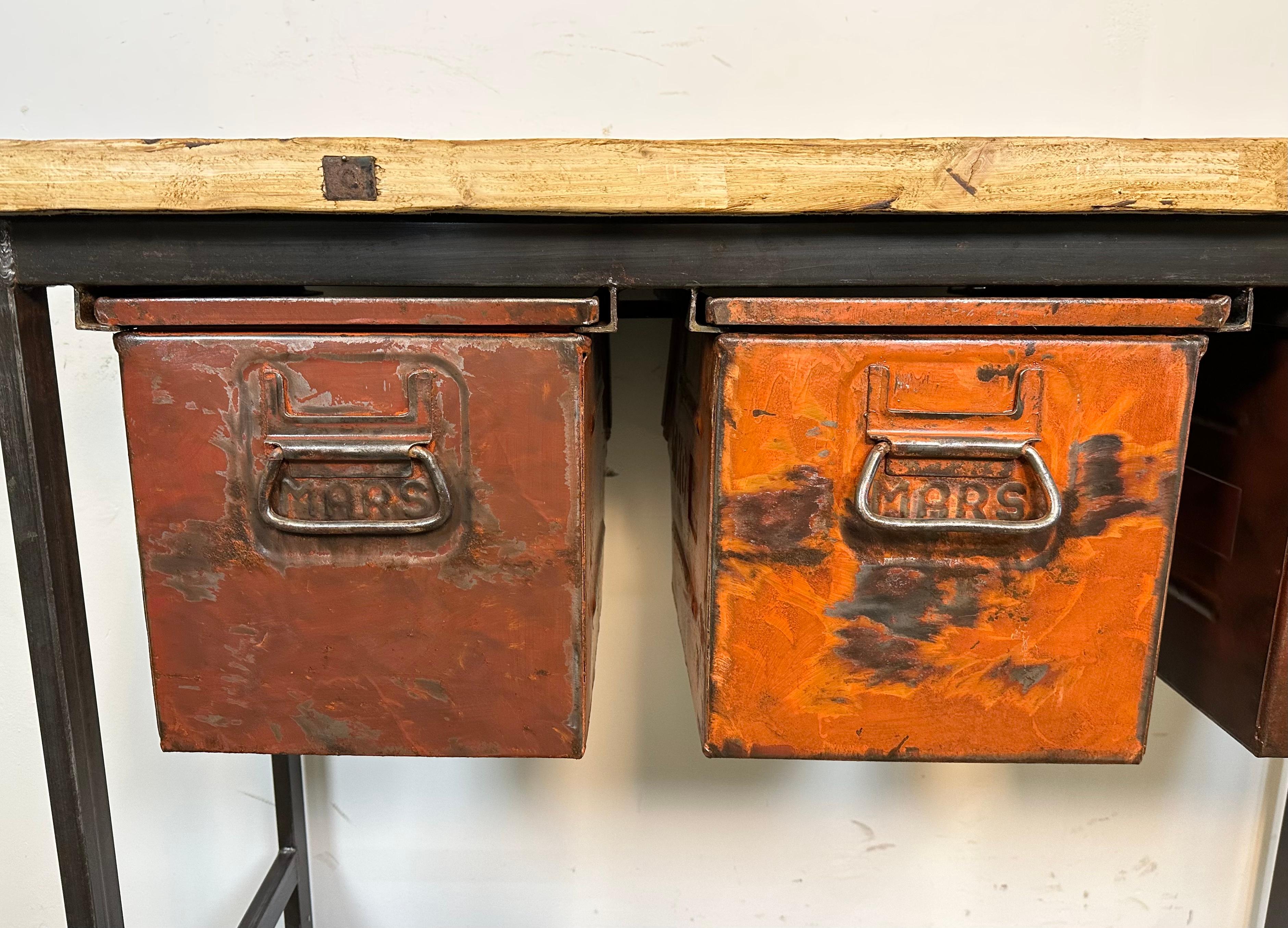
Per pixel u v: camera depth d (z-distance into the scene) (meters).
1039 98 0.83
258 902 0.86
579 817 0.98
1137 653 0.55
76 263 0.51
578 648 0.55
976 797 0.97
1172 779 0.97
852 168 0.48
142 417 0.53
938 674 0.55
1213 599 0.63
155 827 0.98
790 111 0.83
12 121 0.82
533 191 0.48
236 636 0.56
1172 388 0.51
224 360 0.52
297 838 0.95
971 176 0.48
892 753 0.57
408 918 1.01
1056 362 0.51
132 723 0.95
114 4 0.80
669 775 0.97
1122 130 0.83
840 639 0.55
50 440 0.55
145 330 0.53
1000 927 1.00
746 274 0.51
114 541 0.90
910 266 0.51
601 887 1.00
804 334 0.53
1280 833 0.84
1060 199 0.48
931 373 0.51
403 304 0.52
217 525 0.54
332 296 0.71
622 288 0.52
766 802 0.98
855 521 0.53
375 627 0.55
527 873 1.00
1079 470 0.52
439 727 0.57
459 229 0.51
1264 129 0.83
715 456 0.53
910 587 0.54
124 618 0.92
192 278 0.51
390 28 0.81
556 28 0.81
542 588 0.55
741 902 1.00
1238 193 0.47
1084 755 0.56
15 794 0.96
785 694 0.56
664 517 0.91
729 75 0.83
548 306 0.51
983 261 0.51
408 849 0.99
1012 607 0.54
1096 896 1.00
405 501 0.54
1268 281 0.51
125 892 0.99
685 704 0.95
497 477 0.53
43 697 0.57
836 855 0.99
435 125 0.83
